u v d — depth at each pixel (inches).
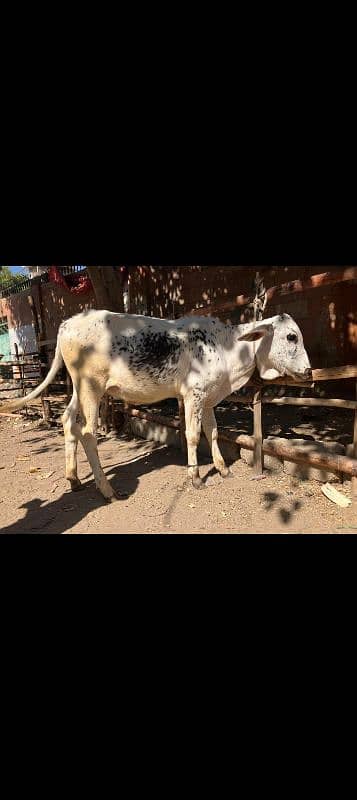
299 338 150.5
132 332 151.6
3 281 1107.9
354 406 131.6
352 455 139.9
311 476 154.1
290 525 130.3
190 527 135.1
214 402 169.3
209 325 162.4
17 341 671.8
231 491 157.8
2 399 440.5
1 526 145.5
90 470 201.2
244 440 177.8
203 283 357.4
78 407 168.6
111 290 267.6
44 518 149.9
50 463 216.7
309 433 210.4
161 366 153.9
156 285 403.2
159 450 219.5
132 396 161.8
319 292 299.7
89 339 148.4
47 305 569.0
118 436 260.5
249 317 322.3
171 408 288.5
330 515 132.6
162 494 161.9
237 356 161.8
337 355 300.5
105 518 146.3
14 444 263.4
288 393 321.4
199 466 188.9
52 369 160.4
